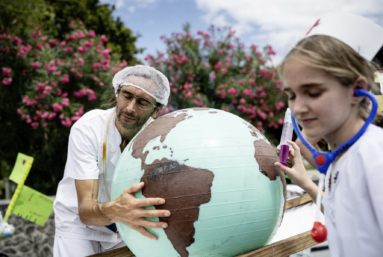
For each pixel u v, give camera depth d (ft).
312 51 2.97
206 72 24.20
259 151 4.29
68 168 5.94
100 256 5.00
